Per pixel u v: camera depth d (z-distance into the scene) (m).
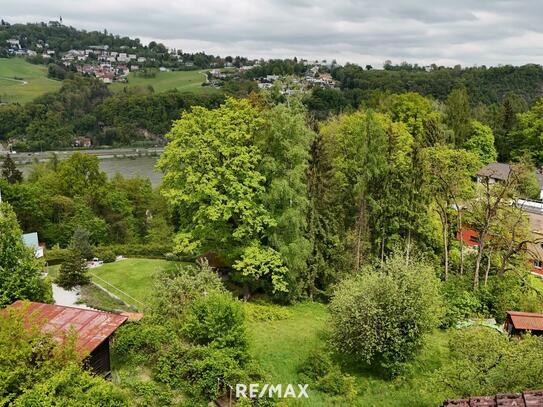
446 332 29.61
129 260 42.22
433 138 51.22
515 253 39.69
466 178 41.75
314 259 34.03
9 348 14.38
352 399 20.94
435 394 20.62
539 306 33.34
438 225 42.44
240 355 20.58
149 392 17.70
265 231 32.28
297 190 31.91
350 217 39.12
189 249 31.23
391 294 22.69
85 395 13.76
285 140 31.19
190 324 21.17
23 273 23.52
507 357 18.88
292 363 23.58
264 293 34.53
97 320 18.62
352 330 22.84
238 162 30.41
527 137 73.62
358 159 39.91
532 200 51.34
